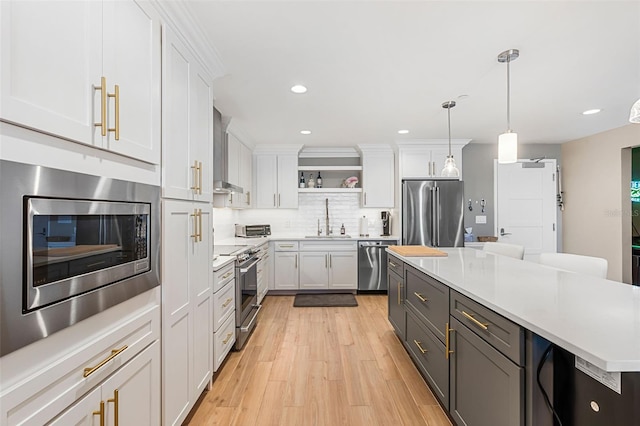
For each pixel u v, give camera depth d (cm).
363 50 207
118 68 117
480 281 172
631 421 85
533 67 232
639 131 384
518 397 114
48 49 86
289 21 174
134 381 127
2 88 73
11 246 76
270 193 499
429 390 217
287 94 283
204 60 201
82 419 99
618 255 409
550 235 495
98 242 107
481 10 166
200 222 193
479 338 144
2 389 75
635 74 245
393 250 301
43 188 85
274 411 194
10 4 75
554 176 496
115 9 115
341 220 532
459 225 461
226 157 350
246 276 301
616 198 411
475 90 276
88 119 101
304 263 479
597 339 94
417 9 165
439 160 472
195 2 156
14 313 76
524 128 405
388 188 500
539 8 164
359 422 184
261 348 285
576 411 102
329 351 279
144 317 135
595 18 172
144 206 134
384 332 324
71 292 94
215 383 226
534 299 136
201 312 197
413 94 284
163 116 151
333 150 525
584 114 347
